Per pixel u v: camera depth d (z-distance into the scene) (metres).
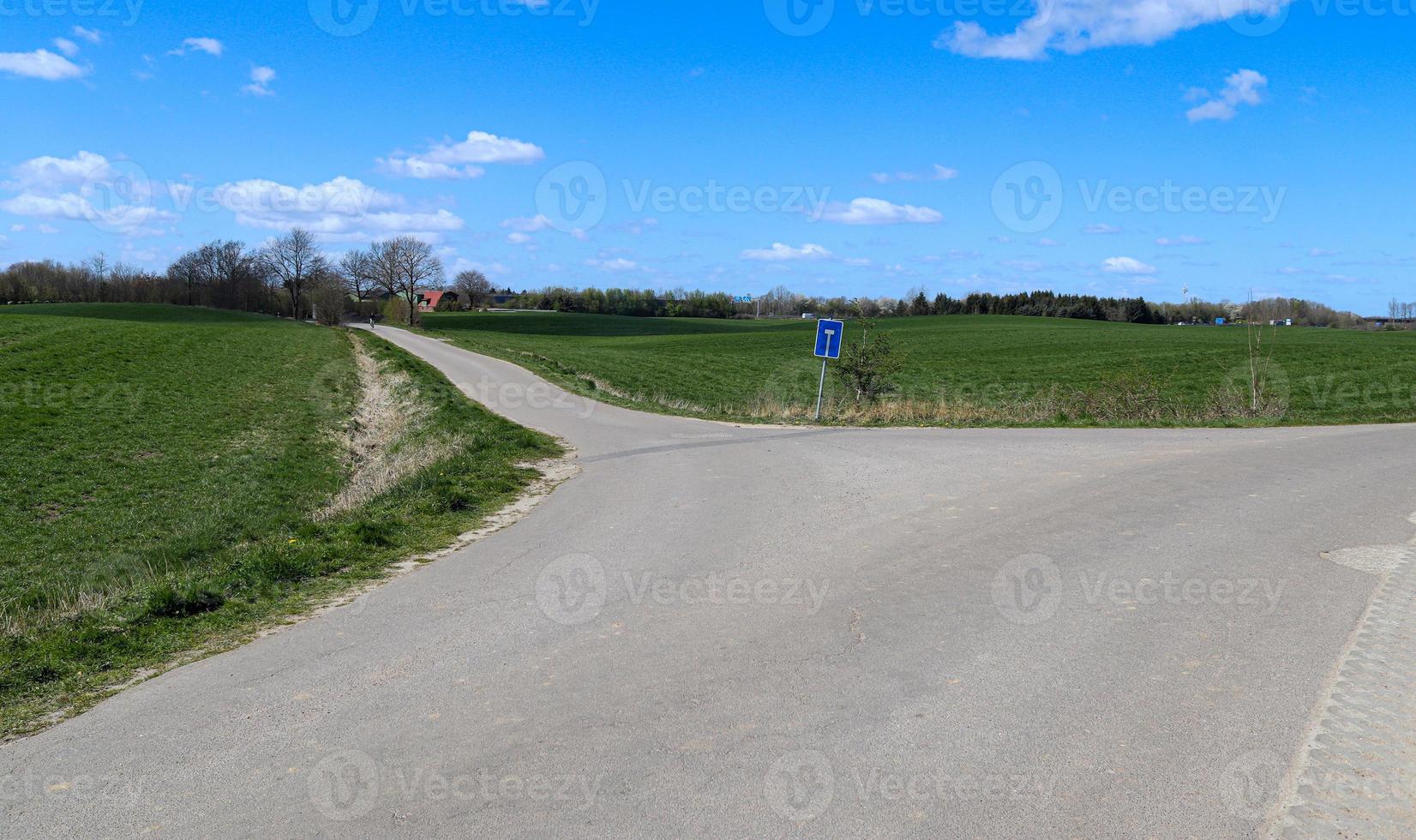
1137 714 4.57
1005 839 3.47
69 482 16.56
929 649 5.53
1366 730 4.37
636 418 22.28
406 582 7.61
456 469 13.13
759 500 10.80
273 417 25.48
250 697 5.07
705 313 128.12
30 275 115.94
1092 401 22.80
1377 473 12.37
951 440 16.94
